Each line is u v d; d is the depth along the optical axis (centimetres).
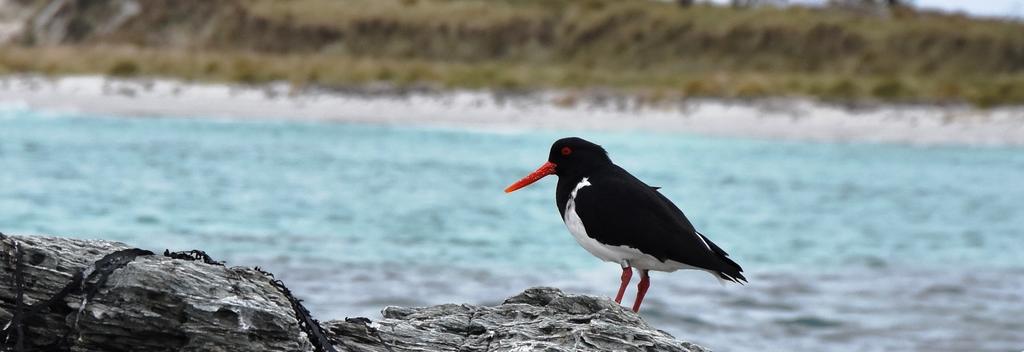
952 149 3512
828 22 5328
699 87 4162
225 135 3372
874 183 2703
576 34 5356
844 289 1409
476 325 612
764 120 3881
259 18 5516
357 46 5344
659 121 3825
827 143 3566
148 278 504
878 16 5722
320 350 526
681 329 1169
